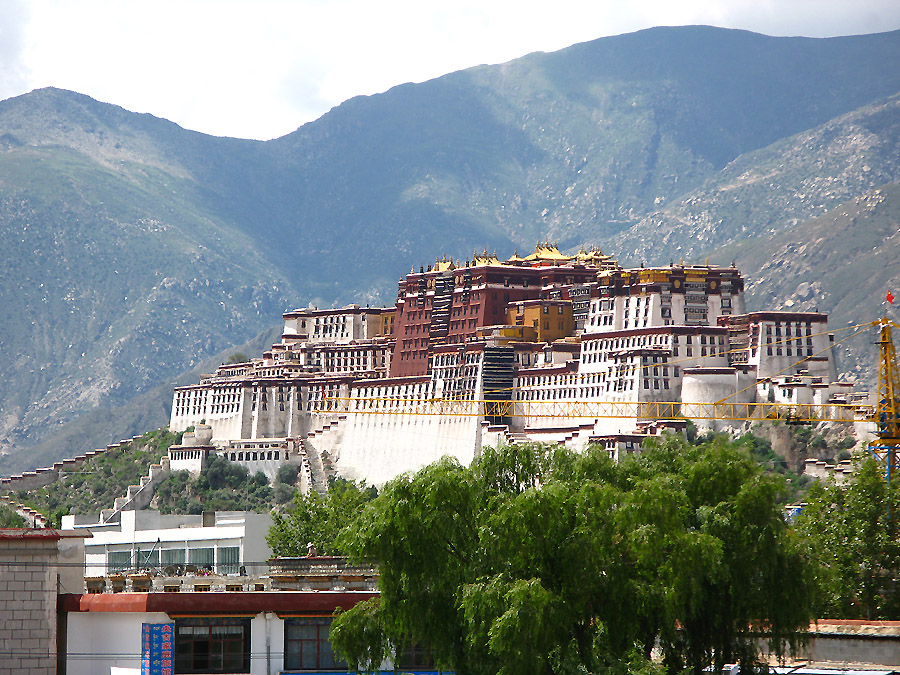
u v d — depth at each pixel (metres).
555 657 120.31
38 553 131.25
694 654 134.50
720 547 125.31
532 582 117.00
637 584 123.56
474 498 127.06
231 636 133.75
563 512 122.62
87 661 134.38
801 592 133.00
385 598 124.62
